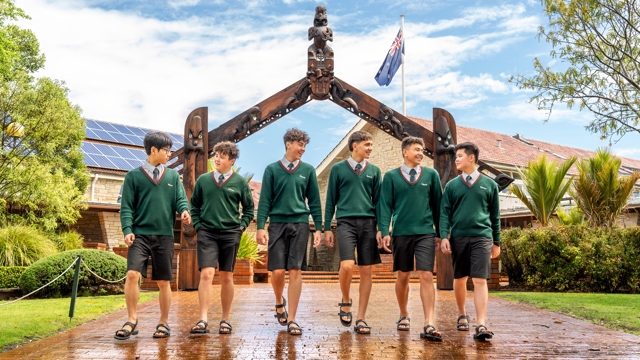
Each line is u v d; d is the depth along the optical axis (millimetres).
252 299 8445
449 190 5238
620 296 9289
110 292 10383
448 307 7441
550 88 13016
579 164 14406
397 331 5293
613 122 13008
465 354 4234
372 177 5312
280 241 5199
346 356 4137
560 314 6863
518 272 12734
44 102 14078
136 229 4965
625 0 12531
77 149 16766
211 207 5184
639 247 11031
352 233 5195
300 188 5250
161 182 5059
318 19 11203
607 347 4539
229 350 4344
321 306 7539
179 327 5543
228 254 5230
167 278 5004
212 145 10867
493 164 22109
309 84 11148
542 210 14609
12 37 18281
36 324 5617
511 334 5195
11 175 13336
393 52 20094
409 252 5180
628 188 13492
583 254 11250
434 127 11078
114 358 4047
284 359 4031
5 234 11680
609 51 13195
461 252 5160
